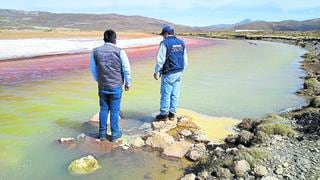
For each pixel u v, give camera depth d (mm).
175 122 8250
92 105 9961
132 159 6270
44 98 10664
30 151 6520
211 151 6566
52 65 18391
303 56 30422
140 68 18656
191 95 11688
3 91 11523
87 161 5898
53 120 8430
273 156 5844
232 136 7246
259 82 15000
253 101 11094
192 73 17000
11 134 7379
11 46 25609
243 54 31031
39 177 5531
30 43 29219
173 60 8016
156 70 8047
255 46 47688
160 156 6430
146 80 14547
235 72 17938
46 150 6590
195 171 5785
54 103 10070
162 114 8367
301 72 18844
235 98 11453
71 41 35469
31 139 7129
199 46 43125
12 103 9938
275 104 10766
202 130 7848
